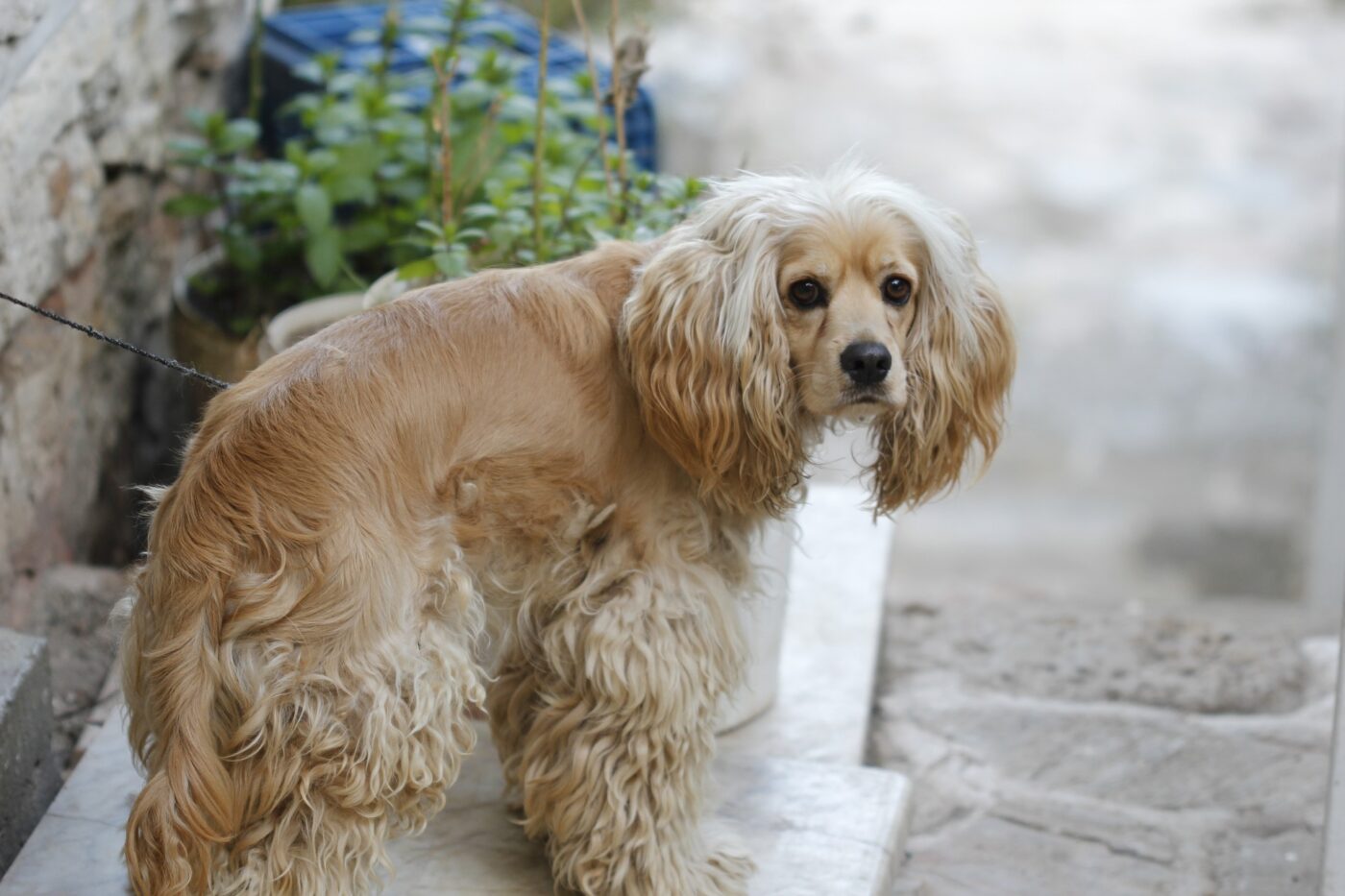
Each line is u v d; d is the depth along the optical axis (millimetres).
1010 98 10727
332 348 2436
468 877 2830
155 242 4727
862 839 3004
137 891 2270
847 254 2457
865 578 4051
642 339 2475
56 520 3857
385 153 4391
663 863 2697
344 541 2303
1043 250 9398
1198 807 3479
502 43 5102
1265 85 11258
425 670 2371
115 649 3234
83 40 3883
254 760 2314
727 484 2578
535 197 3535
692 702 2611
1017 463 8633
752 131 9391
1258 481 8289
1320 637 4254
